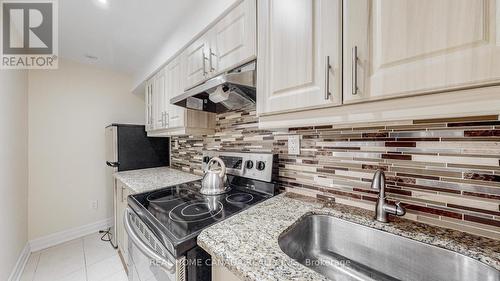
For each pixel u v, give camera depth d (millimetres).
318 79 721
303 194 1172
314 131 1115
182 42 1521
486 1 445
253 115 1460
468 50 463
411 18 535
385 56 578
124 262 1866
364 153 940
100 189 2627
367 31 608
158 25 1622
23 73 2000
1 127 1463
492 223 666
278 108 847
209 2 1219
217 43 1200
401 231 743
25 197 2043
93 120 2590
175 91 1704
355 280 810
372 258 808
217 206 1095
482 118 675
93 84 2582
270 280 492
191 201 1187
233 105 1484
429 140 776
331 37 683
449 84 486
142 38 1821
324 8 702
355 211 920
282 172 1272
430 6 508
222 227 781
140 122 2982
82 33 1753
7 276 1542
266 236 712
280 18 837
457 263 637
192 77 1445
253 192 1304
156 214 985
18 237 1814
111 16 1519
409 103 561
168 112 1843
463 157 710
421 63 523
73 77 2441
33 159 2201
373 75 602
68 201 2410
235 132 1606
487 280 581
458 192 723
